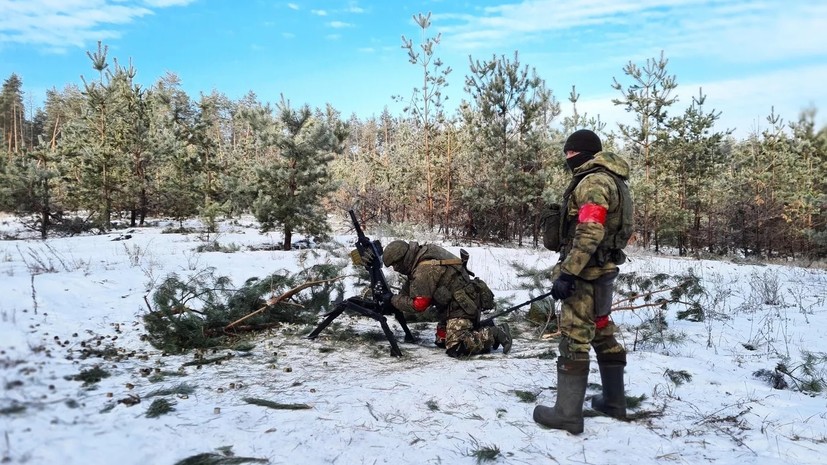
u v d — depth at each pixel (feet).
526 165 54.44
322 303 18.25
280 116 44.96
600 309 9.91
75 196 60.95
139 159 66.74
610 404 10.61
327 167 46.65
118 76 68.95
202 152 67.87
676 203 57.98
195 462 7.95
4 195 51.47
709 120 55.98
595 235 9.28
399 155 77.00
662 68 55.83
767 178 62.23
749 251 63.36
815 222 58.44
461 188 57.88
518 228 57.00
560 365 9.86
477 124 57.06
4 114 221.25
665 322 19.21
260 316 17.16
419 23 61.52
